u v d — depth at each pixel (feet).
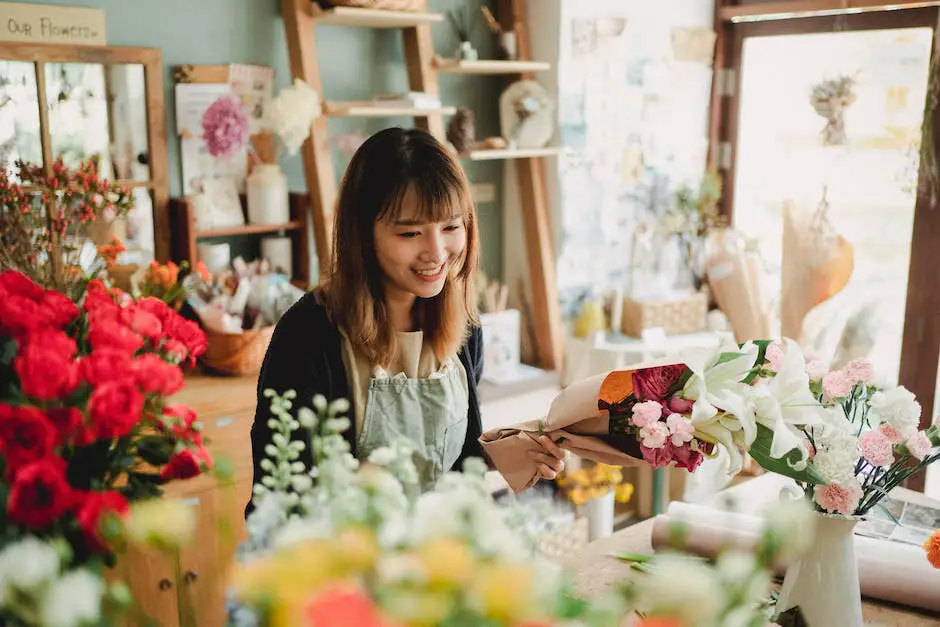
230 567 2.50
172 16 9.74
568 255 12.44
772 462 4.35
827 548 4.48
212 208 10.22
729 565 2.15
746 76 13.16
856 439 4.39
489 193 12.68
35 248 7.50
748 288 12.03
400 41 11.53
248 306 9.65
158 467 3.18
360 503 2.35
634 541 6.01
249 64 10.36
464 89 12.19
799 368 4.41
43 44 8.89
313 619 1.80
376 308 5.18
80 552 2.64
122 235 9.31
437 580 1.96
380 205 4.76
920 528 5.92
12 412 2.64
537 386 11.84
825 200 12.10
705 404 4.22
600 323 12.30
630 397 4.75
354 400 5.26
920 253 11.02
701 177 13.66
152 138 9.66
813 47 12.14
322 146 10.34
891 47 11.16
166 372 2.95
